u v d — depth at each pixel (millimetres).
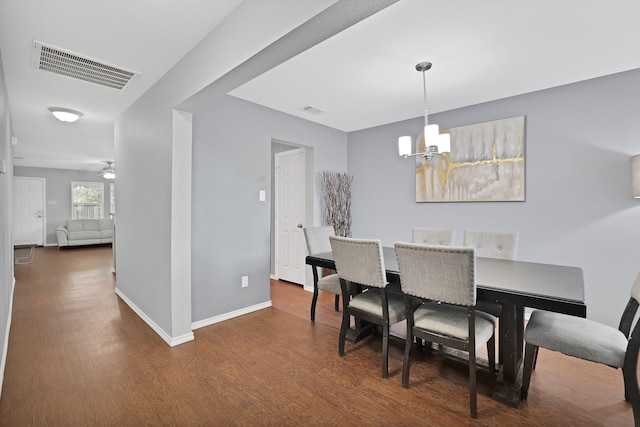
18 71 2508
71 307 3469
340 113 3795
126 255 3639
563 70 2623
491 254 2707
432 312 1996
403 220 4121
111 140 5113
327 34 1443
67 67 2459
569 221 2932
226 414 1711
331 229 3447
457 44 2211
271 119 3588
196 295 2912
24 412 1703
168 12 1807
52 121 3955
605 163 2756
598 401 1824
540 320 1869
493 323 1981
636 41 2154
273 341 2639
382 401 1829
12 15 1794
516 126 3188
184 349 2471
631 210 2648
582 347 1617
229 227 3166
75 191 9383
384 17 1898
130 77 2646
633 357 1490
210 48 2006
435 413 1725
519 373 2023
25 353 2379
